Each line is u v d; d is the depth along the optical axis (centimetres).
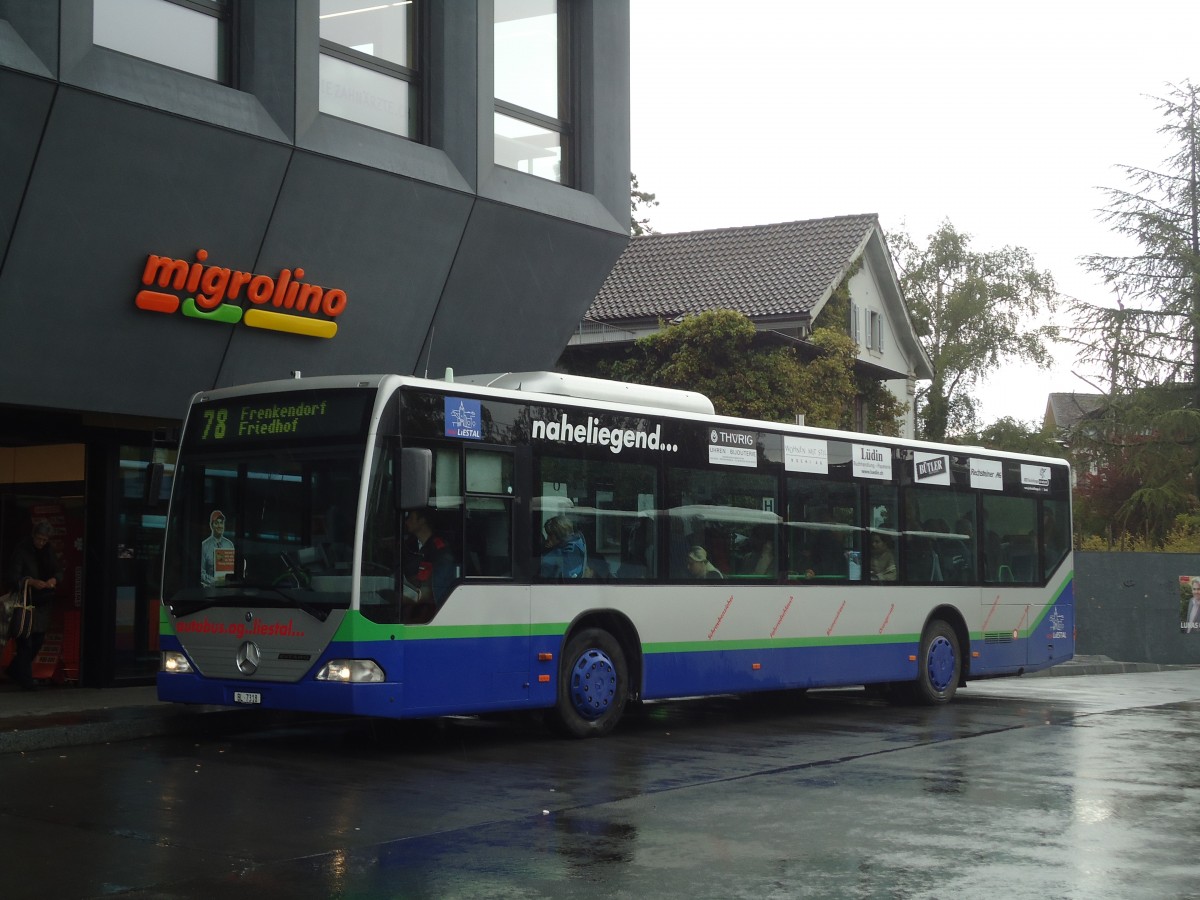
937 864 739
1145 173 4431
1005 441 5700
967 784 1021
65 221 1355
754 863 738
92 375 1450
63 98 1292
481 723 1409
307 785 981
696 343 3416
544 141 1872
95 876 696
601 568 1284
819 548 1530
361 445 1115
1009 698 1850
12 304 1356
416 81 1703
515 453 1215
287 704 1112
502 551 1195
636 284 4056
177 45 1442
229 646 1148
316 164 1527
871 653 1590
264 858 741
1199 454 4188
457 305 1788
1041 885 692
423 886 681
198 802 906
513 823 846
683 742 1274
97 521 1563
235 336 1550
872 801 940
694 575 1377
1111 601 3052
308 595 1111
